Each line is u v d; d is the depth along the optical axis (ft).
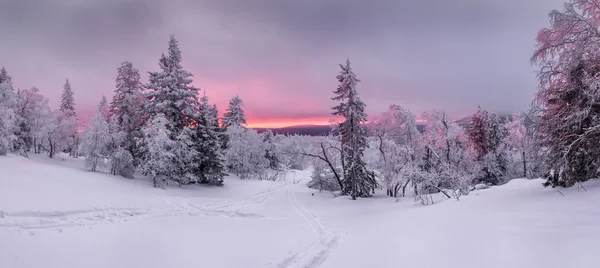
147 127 106.73
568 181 47.06
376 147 111.65
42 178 80.38
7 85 135.85
